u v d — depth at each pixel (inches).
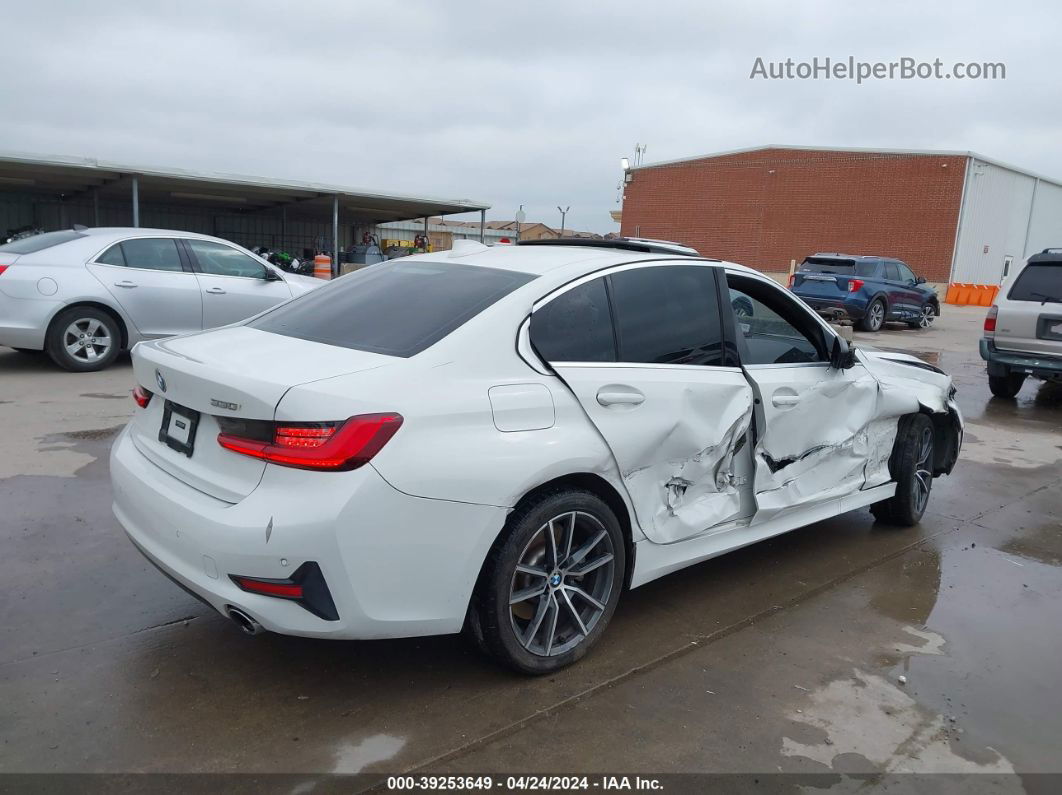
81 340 341.4
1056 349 367.6
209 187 804.6
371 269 155.2
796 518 167.8
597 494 128.3
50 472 207.5
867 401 179.2
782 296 166.1
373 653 129.1
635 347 134.3
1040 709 123.8
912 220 1312.7
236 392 104.9
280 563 99.9
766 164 1439.5
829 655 137.3
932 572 177.9
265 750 103.8
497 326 119.1
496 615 114.9
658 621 146.3
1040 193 1515.7
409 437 104.1
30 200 952.9
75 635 130.2
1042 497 240.5
